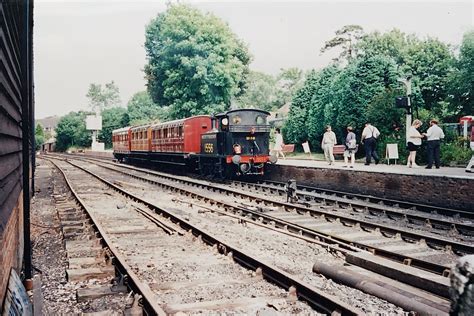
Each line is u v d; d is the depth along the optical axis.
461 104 27.17
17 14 6.15
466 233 10.22
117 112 81.19
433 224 11.12
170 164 31.92
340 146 26.80
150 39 47.66
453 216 11.99
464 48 26.75
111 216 12.95
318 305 5.50
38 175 30.09
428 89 30.72
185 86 41.50
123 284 6.54
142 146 36.19
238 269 7.34
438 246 8.84
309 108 35.16
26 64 5.91
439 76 31.75
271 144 40.19
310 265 7.61
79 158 58.69
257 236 9.84
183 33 40.56
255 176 23.52
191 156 26.23
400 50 39.66
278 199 15.84
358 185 16.66
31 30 9.73
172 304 5.67
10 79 5.39
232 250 8.05
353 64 30.34
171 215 11.84
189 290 6.32
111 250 8.08
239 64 42.72
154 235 10.22
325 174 18.39
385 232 10.08
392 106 24.91
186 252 8.56
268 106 100.12
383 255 7.96
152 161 35.94
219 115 22.25
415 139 18.09
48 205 15.72
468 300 2.79
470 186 12.52
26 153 5.97
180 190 18.88
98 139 80.56
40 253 8.90
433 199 13.66
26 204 6.22
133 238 9.90
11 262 5.06
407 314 5.30
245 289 6.32
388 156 20.64
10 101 5.40
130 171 32.78
